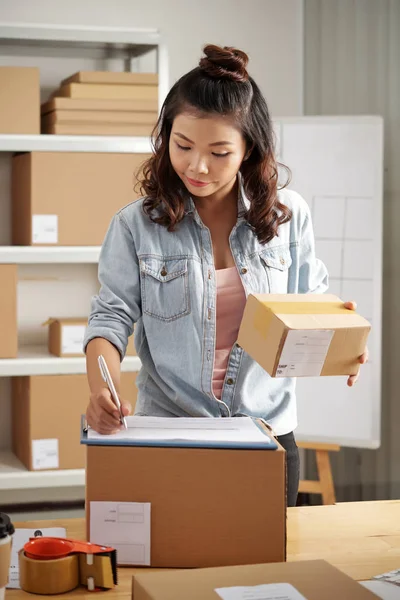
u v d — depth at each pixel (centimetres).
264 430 151
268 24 397
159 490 142
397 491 392
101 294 179
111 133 331
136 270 179
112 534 142
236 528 142
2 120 323
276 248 184
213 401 177
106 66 361
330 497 372
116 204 332
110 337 170
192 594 117
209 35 392
